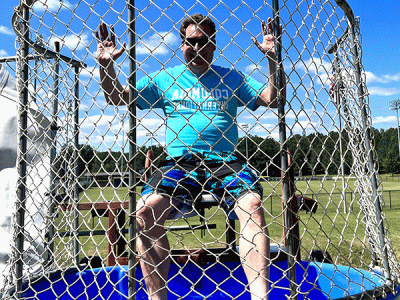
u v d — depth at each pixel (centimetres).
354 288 218
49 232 288
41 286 223
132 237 139
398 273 199
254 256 144
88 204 309
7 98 357
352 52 204
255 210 148
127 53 137
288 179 140
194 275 262
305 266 256
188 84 188
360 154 201
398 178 7306
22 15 172
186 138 182
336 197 1758
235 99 191
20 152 169
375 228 210
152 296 147
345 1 188
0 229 330
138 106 195
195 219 964
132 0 137
